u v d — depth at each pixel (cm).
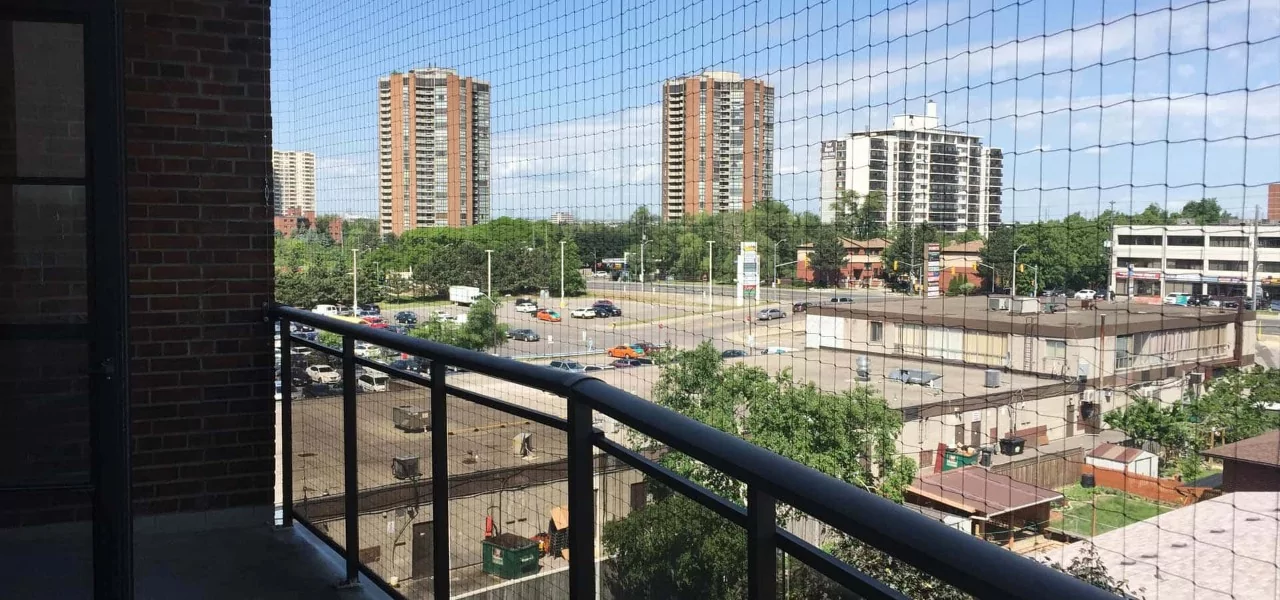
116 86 328
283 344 479
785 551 153
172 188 491
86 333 330
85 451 334
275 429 511
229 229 502
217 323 501
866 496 131
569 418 229
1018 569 105
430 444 333
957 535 115
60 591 337
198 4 493
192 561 440
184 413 496
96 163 327
